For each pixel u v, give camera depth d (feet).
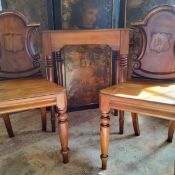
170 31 3.83
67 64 5.45
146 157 3.94
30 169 3.67
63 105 3.45
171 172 3.54
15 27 4.14
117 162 3.81
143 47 4.05
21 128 5.16
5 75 4.20
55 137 4.72
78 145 4.36
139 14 5.43
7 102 3.02
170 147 4.25
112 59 5.89
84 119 5.54
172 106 2.77
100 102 3.32
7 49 4.14
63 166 3.73
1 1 5.23
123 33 4.14
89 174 3.52
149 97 3.01
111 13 5.61
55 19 5.13
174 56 3.84
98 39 4.18
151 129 5.00
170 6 3.78
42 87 3.56
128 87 3.53
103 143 3.46
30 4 5.23
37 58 4.37
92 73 5.81
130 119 5.53
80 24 5.35
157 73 4.02
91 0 5.26
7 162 3.86
